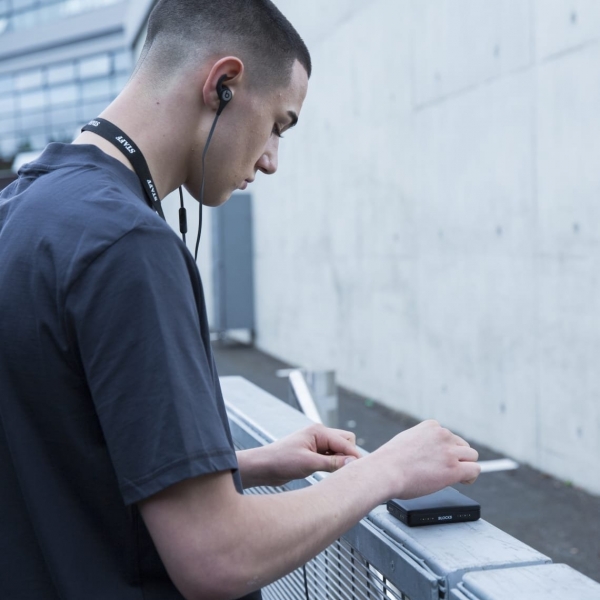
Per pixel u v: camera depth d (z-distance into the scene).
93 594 0.78
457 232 4.89
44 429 0.78
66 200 0.79
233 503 0.73
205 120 0.93
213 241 9.93
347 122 6.59
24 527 0.80
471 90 4.64
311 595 1.18
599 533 3.28
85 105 23.25
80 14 22.39
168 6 0.93
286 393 6.79
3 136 25.56
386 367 6.05
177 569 0.72
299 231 8.00
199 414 0.72
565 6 3.75
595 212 3.63
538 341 4.12
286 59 0.96
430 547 0.79
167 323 0.72
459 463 0.89
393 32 5.63
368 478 0.84
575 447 3.87
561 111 3.83
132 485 0.70
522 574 0.71
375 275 6.18
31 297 0.76
